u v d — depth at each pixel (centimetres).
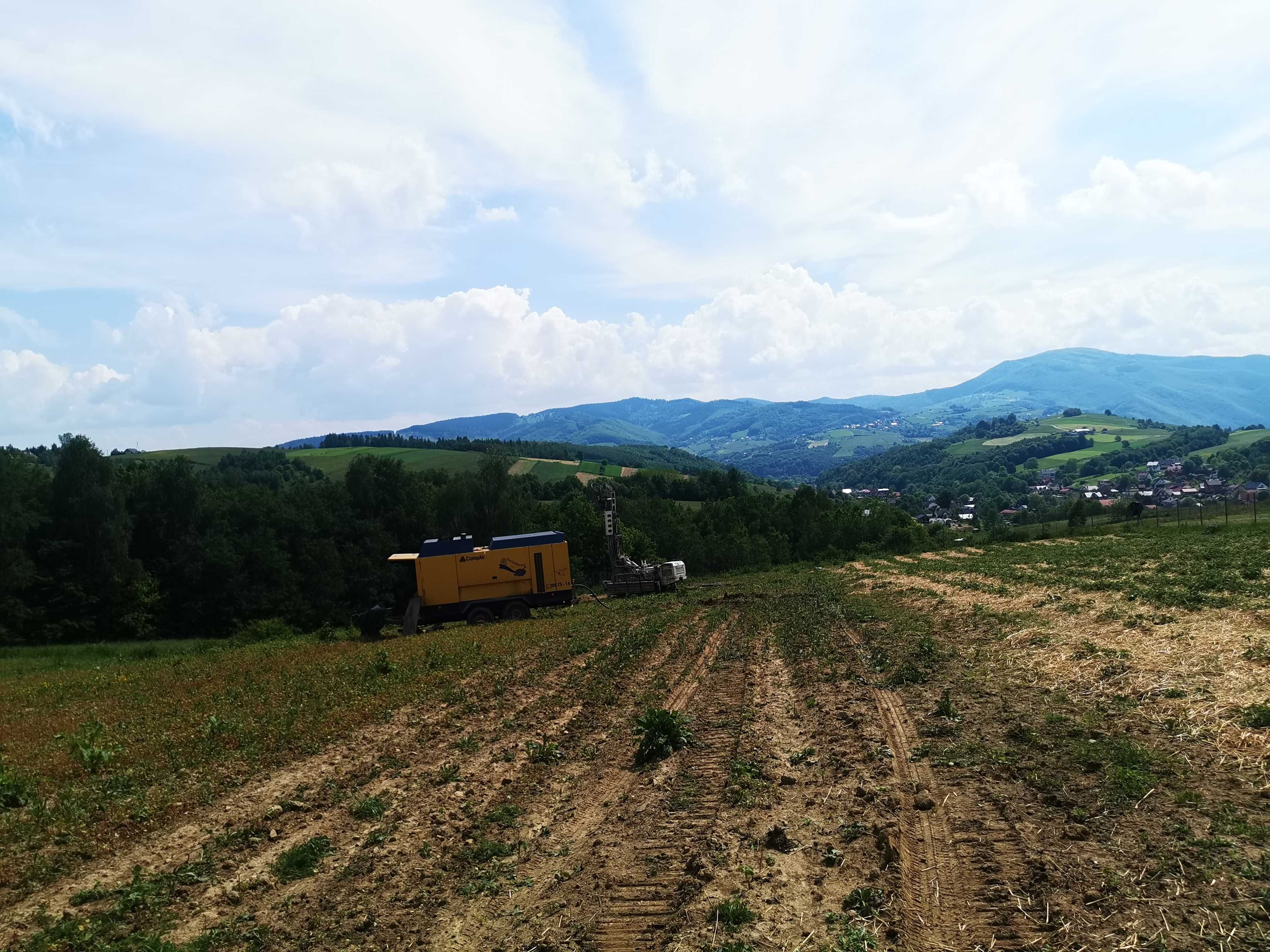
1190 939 572
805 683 1695
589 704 1653
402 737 1468
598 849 892
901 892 708
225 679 2225
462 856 902
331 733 1492
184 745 1434
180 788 1194
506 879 835
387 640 3134
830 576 4934
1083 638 1709
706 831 916
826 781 1051
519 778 1187
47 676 2667
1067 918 628
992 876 716
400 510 6950
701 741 1301
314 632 4206
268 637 3978
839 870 777
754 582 5159
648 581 4559
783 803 982
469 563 3538
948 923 650
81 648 3819
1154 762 921
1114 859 708
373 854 927
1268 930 566
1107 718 1140
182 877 876
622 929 704
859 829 862
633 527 7194
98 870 924
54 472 5600
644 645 2439
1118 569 2989
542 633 2853
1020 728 1138
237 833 1005
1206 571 2597
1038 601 2397
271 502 6141
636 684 1867
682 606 3775
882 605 2955
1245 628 1556
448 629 3381
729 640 2478
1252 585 2094
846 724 1317
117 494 5088
